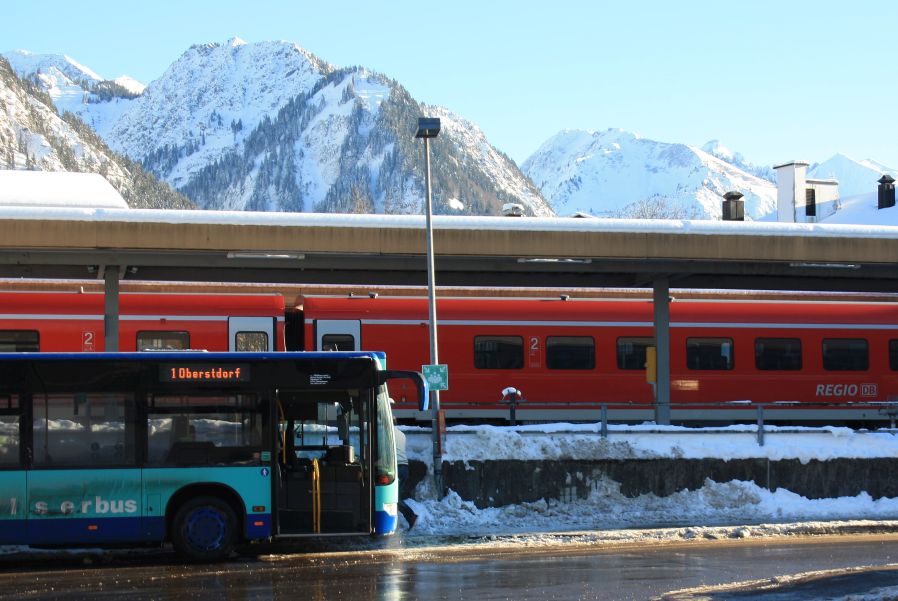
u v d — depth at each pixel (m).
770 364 29.73
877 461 21.11
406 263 22.72
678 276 25.17
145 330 26.47
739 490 20.44
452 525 18.97
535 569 14.23
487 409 27.62
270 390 15.62
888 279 28.39
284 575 13.84
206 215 20.66
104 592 12.59
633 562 14.86
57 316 26.05
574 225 22.12
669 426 21.00
